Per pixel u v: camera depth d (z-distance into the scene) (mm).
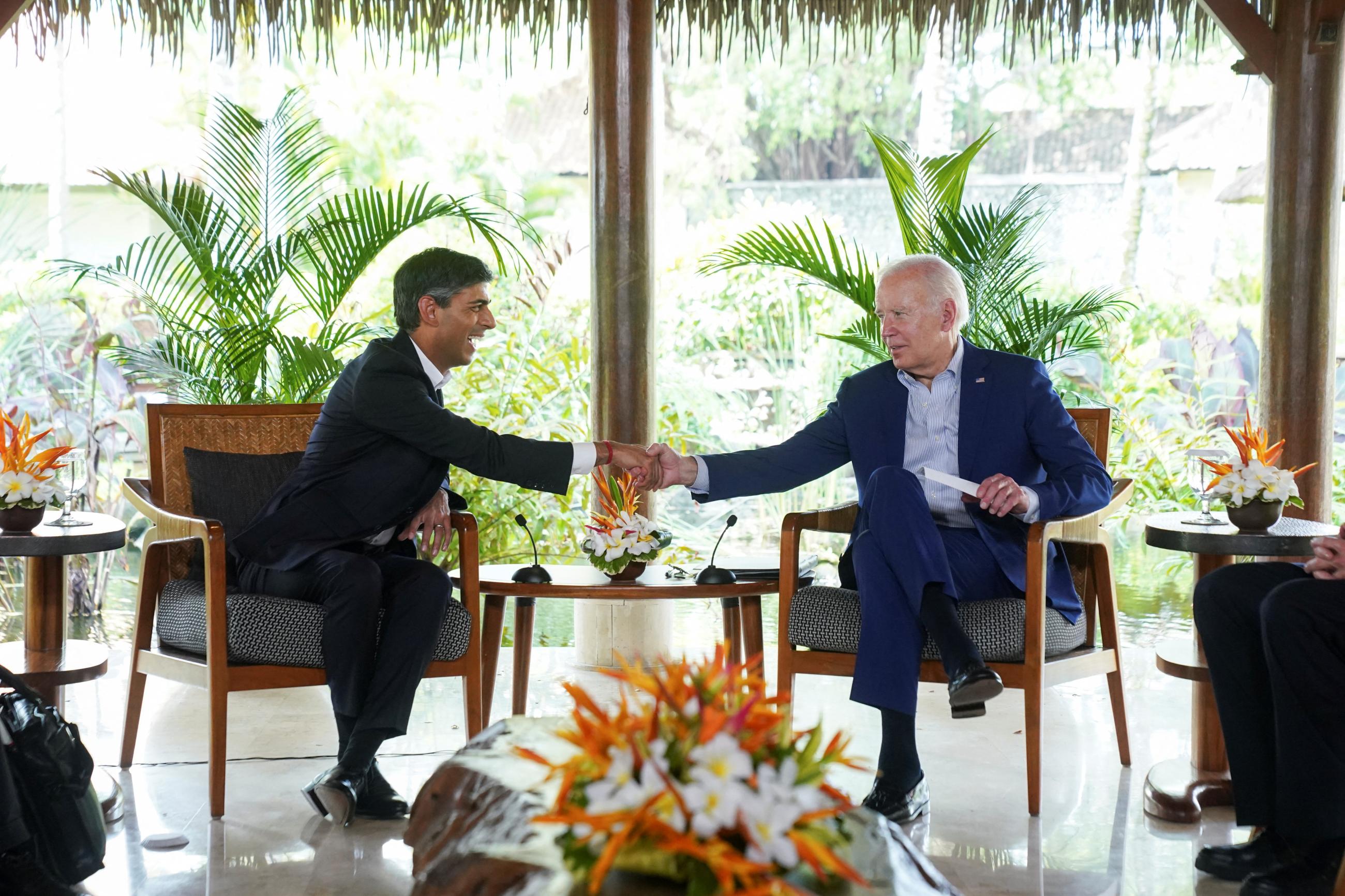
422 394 2980
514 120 13312
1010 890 2453
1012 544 3043
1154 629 5438
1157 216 12336
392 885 2465
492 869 1469
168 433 3334
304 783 3096
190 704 3857
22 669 2846
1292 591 2395
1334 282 4098
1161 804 2869
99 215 11289
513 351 6270
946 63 12953
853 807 1603
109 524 3047
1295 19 4055
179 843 2674
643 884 1400
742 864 1264
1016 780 3152
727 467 3238
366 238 4305
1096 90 14312
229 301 4312
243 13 4535
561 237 6410
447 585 2895
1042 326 4469
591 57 4078
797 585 3010
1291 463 4102
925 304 3076
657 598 3086
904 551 2791
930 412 3170
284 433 3467
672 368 7184
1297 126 4055
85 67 11312
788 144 15141
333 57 4617
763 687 1477
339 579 2812
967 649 2648
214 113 10570
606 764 1351
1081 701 3934
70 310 6969
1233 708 2541
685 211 13969
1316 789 2344
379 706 2740
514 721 1993
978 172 14375
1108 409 3385
